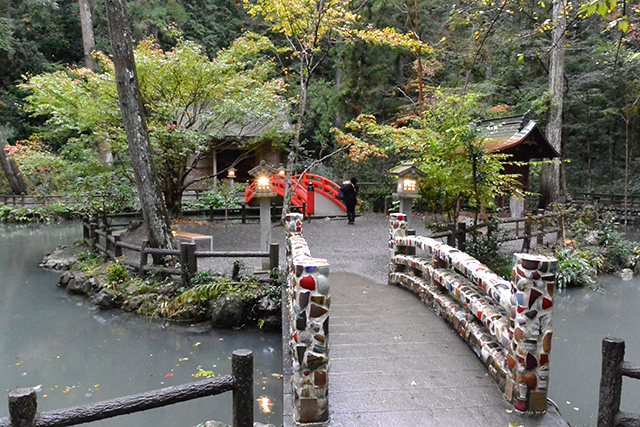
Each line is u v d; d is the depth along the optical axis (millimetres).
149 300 6859
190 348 5812
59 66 22547
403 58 18234
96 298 7191
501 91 19266
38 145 11273
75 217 17750
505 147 11188
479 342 3822
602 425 2527
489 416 3004
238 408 2600
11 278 8953
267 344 5914
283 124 12781
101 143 13117
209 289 6523
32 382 5020
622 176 21312
